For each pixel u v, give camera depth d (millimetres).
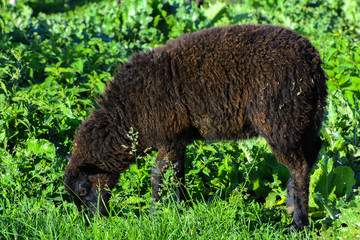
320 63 6020
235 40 5973
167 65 6055
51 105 7941
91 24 13867
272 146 6105
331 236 5898
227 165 7066
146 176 7004
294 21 15492
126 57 11195
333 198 6652
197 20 14789
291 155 6094
